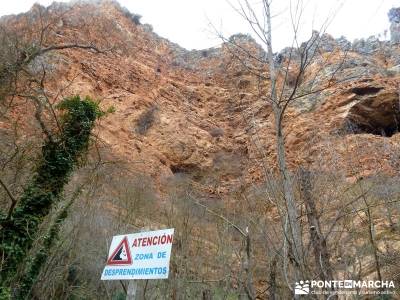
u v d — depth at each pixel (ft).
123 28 161.17
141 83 141.59
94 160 53.78
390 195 38.68
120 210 48.06
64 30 129.70
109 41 145.89
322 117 101.40
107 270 21.47
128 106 126.62
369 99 110.93
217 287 30.53
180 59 171.32
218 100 148.25
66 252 39.34
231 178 111.65
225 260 29.17
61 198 39.40
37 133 46.68
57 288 39.40
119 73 137.18
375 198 36.09
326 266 17.44
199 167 117.08
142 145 116.88
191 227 40.14
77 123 41.98
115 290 38.17
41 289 35.53
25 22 61.87
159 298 32.91
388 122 112.47
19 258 33.73
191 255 36.52
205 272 34.17
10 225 34.63
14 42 43.60
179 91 149.48
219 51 171.22
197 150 122.31
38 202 36.86
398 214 40.27
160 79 150.41
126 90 133.80
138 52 159.43
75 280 40.29
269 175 20.53
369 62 126.82
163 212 51.49
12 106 46.44
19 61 42.47
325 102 110.83
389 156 53.26
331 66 62.90
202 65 168.66
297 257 16.26
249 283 17.79
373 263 30.32
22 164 39.91
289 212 17.83
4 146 44.21
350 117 106.01
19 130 47.21
